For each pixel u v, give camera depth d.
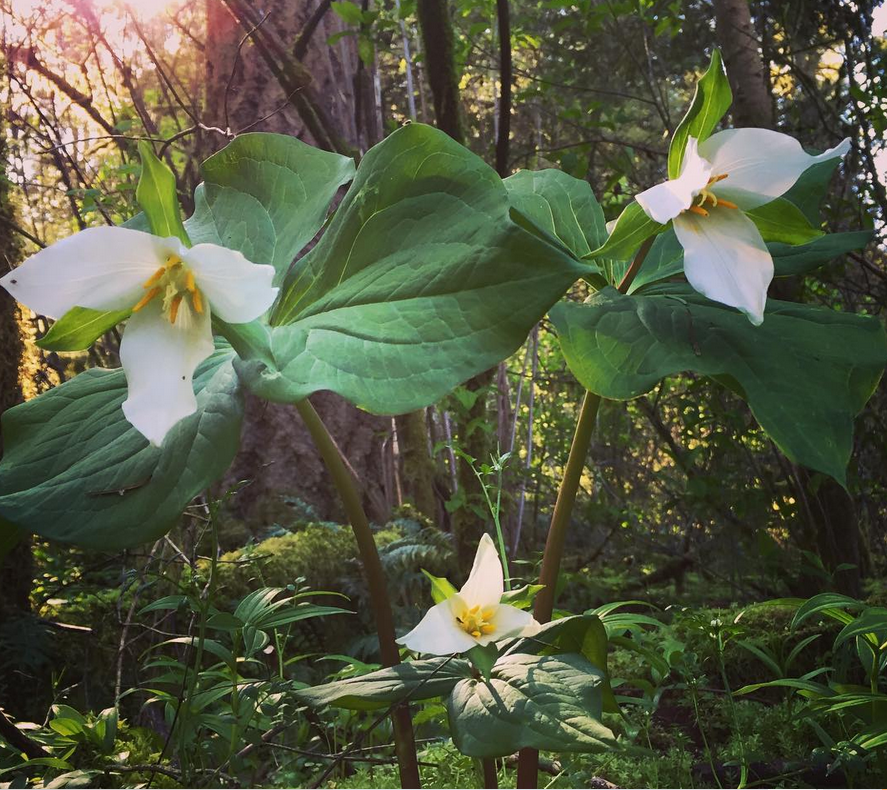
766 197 0.36
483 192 0.34
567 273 0.32
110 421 0.36
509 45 1.02
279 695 0.55
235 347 0.35
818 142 1.36
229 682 0.60
